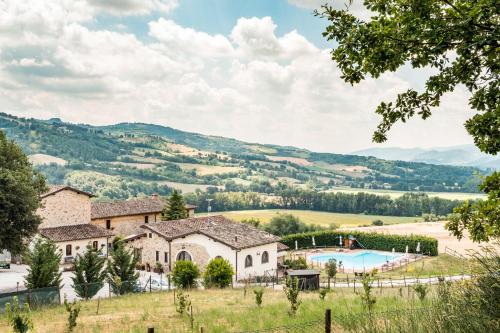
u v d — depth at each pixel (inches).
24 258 1509.6
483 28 321.1
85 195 2645.2
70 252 2374.5
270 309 979.3
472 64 349.1
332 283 1866.4
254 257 2190.0
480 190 350.9
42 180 1865.2
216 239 2114.9
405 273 2236.7
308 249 3319.4
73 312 885.8
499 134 347.6
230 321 852.6
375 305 850.1
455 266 2321.6
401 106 408.8
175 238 2236.7
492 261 409.1
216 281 1756.9
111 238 2677.2
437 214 6033.5
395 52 349.4
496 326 372.2
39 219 1727.4
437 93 390.0
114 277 1529.3
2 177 1590.8
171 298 1341.0
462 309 398.9
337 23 369.1
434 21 331.9
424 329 413.1
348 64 369.7
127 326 885.8
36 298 1268.5
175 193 3171.8
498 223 343.6
